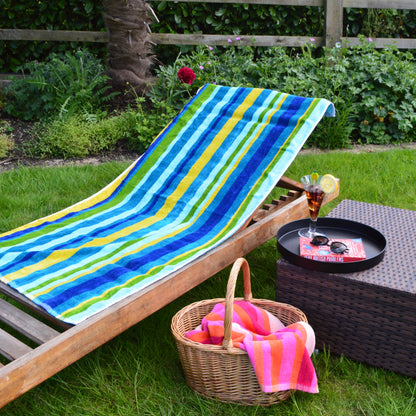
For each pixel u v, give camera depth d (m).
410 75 6.01
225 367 2.05
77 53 6.43
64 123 5.51
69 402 2.16
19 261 2.66
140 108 5.74
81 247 2.77
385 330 2.27
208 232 2.91
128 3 5.89
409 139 6.02
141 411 2.10
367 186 4.42
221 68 6.13
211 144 3.48
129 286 2.28
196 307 2.41
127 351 2.43
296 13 7.38
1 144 5.33
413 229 2.84
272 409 2.09
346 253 2.40
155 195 3.39
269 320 2.32
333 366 2.39
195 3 7.23
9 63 7.46
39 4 7.23
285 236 2.72
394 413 2.04
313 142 5.79
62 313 2.13
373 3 6.82
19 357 1.85
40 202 4.19
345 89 6.01
